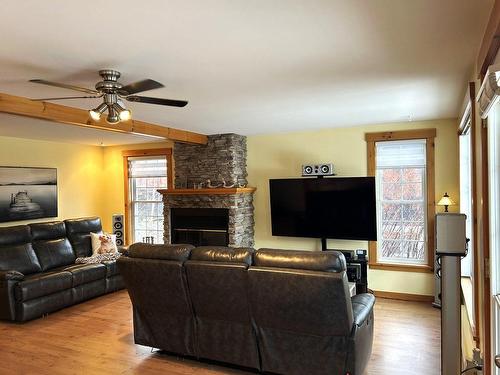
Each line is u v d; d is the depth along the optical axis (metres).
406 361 3.61
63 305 5.14
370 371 3.41
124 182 8.05
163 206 7.18
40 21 2.06
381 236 5.89
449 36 2.36
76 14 1.99
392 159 5.77
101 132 6.06
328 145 6.12
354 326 2.93
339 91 3.69
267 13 2.02
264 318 3.12
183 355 3.61
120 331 4.38
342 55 2.69
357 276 5.47
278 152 6.52
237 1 1.88
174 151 7.04
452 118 5.33
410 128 5.56
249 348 3.24
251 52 2.60
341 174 6.03
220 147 6.54
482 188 2.64
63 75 3.02
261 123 5.46
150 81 2.68
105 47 2.46
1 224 6.30
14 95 3.61
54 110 3.96
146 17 2.04
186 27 2.17
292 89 3.59
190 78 3.19
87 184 7.92
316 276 2.78
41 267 5.63
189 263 3.22
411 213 5.70
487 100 1.92
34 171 6.85
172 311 3.50
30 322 4.70
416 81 3.37
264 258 3.05
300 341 3.07
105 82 2.89
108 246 6.42
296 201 5.98
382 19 2.12
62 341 4.10
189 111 4.52
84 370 3.43
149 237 7.43
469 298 4.06
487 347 2.60
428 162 5.48
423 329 4.44
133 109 4.35
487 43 2.15
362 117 5.15
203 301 3.28
